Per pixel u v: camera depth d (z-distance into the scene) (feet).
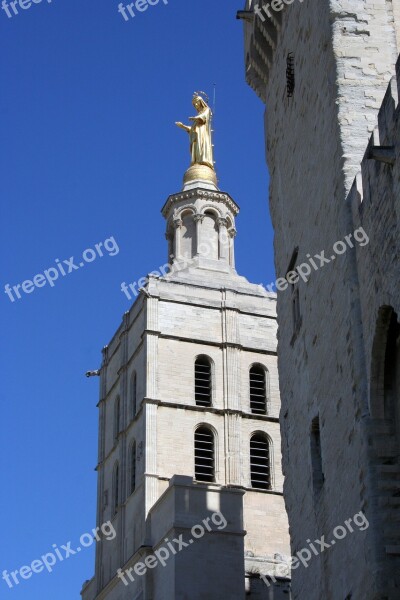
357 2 135.33
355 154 126.72
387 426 112.27
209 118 341.41
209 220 322.75
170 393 283.59
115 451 295.89
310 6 144.56
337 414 123.54
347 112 129.29
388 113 111.14
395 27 134.62
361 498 112.78
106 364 317.83
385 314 110.73
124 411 294.25
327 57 134.62
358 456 114.42
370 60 132.26
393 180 108.47
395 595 106.11
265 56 169.27
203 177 329.52
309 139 142.82
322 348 131.64
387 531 108.37
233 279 308.19
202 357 291.99
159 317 292.40
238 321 298.15
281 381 152.76
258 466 282.77
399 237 106.11
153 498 267.18
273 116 166.50
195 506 228.63
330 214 129.90
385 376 113.19
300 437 140.56
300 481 139.13
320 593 127.03
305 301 141.38
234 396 287.48
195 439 280.31
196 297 298.76
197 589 220.23
